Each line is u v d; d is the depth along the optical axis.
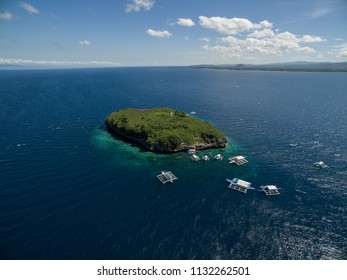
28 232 50.94
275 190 67.56
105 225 53.72
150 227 53.53
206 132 101.62
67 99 196.75
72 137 108.25
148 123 110.94
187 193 66.88
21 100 186.88
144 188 68.88
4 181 70.00
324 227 54.56
